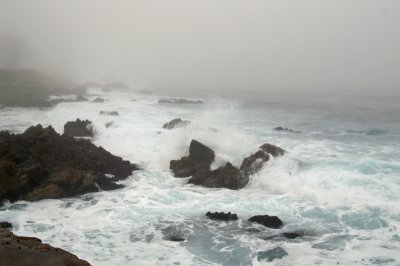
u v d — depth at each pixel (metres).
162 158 23.34
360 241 13.13
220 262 11.75
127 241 13.09
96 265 11.34
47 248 9.47
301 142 27.70
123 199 17.19
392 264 11.55
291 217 15.27
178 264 11.55
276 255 12.21
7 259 8.45
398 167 19.31
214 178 19.61
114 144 26.06
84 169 19.44
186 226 14.38
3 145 18.69
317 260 11.87
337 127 36.53
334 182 17.80
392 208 15.34
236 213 15.74
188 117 38.88
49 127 22.36
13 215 14.98
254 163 19.73
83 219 14.87
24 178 16.78
